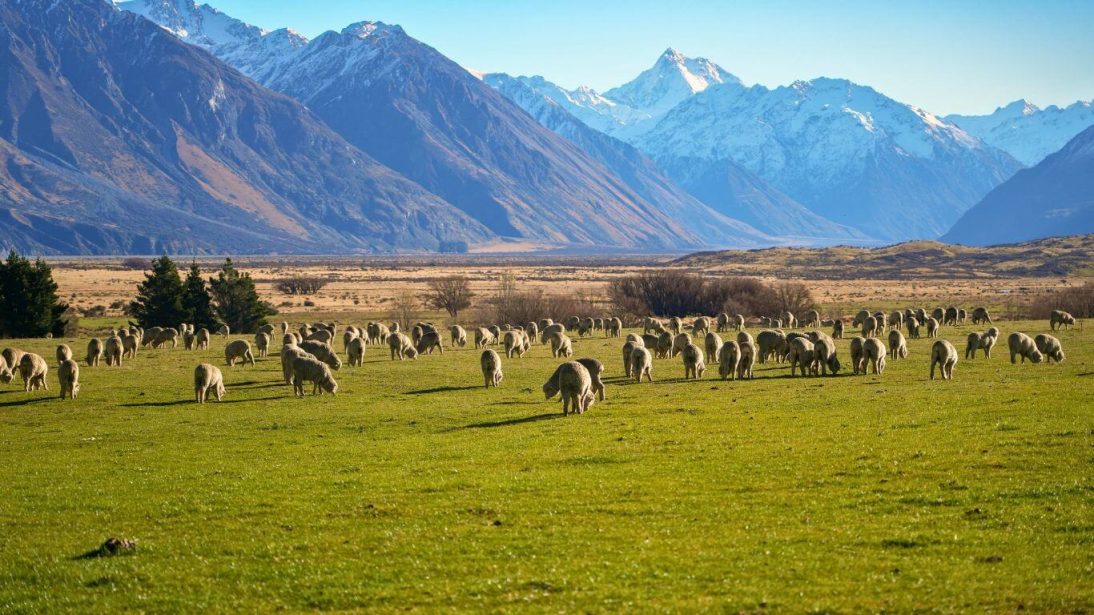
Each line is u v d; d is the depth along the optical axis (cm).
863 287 19638
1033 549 1867
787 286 12794
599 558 1911
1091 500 2153
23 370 4850
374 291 18888
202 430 3762
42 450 3422
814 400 3934
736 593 1698
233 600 1789
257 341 6756
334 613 1705
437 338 6869
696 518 2181
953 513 2127
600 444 3111
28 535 2281
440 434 3500
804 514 2178
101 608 1780
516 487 2523
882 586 1708
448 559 1948
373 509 2364
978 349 6156
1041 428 2925
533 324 9225
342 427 3753
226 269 11356
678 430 3325
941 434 2967
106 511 2470
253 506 2458
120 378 5291
